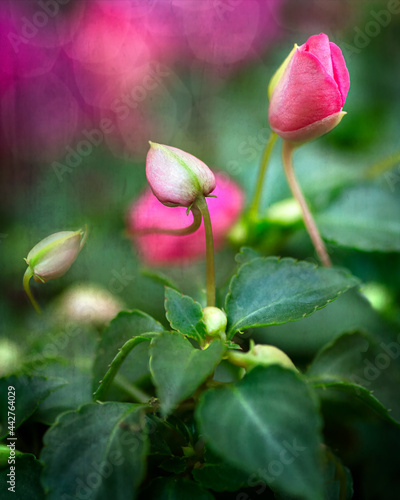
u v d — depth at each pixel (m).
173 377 0.20
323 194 0.29
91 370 0.23
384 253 0.28
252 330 0.25
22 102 0.30
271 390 0.20
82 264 0.27
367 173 0.29
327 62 0.23
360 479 0.24
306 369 0.25
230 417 0.20
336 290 0.22
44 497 0.21
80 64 0.32
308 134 0.23
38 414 0.23
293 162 0.30
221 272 0.28
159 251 0.27
